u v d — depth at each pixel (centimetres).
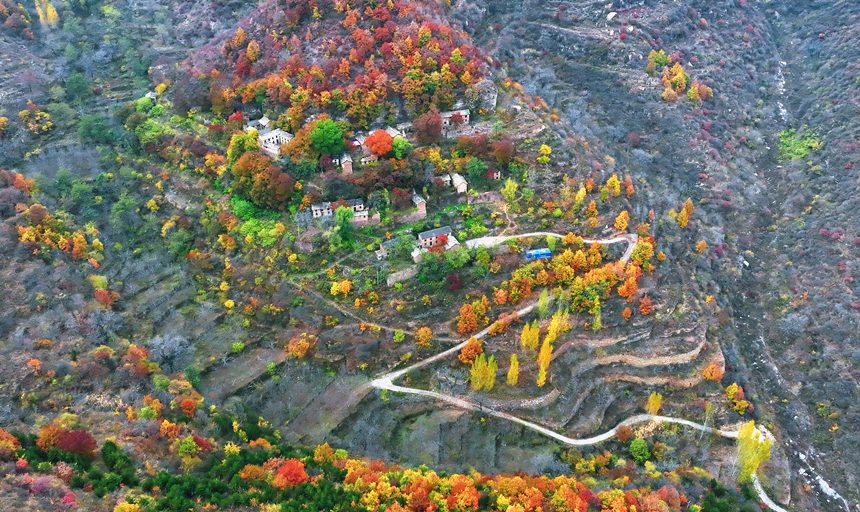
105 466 14388
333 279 19512
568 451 17600
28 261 18975
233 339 19000
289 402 17888
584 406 18662
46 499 12962
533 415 18100
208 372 18288
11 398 15712
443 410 17988
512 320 19162
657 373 19438
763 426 19250
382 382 18350
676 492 15838
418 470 15538
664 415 18888
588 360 19138
